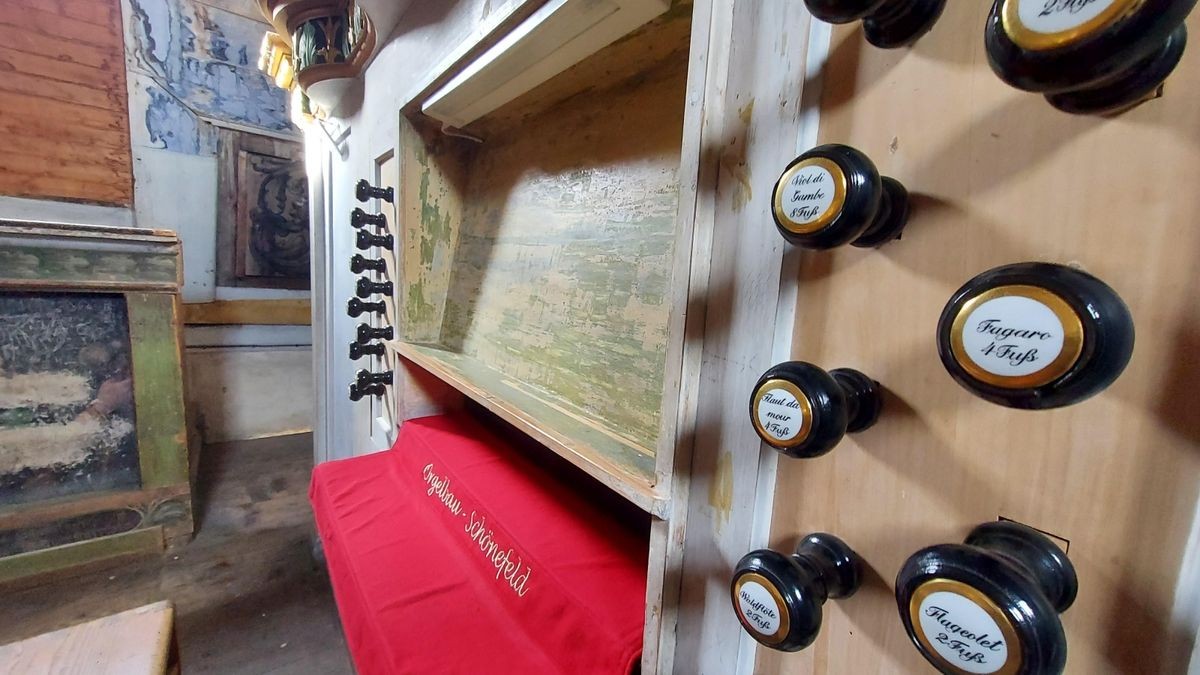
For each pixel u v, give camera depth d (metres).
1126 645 0.22
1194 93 0.19
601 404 0.62
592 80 0.71
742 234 0.35
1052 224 0.23
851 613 0.32
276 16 1.28
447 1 0.79
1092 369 0.19
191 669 1.33
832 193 0.25
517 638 0.59
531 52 0.61
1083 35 0.16
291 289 3.06
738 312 0.36
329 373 1.83
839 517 0.32
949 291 0.27
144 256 1.73
